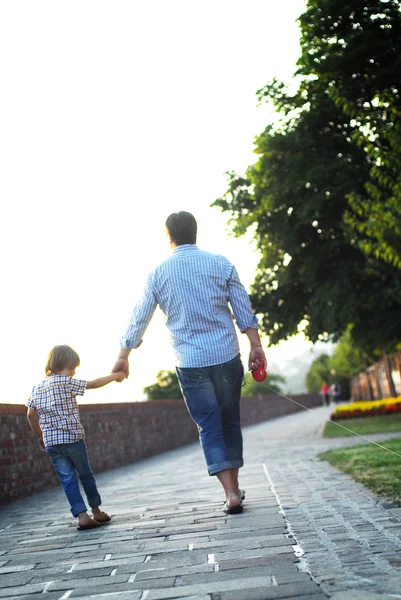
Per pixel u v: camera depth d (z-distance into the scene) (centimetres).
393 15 1060
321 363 7888
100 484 805
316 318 1616
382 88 1066
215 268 439
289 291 1717
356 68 1088
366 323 1667
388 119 854
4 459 684
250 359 443
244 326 445
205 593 253
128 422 1245
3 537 446
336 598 230
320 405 6316
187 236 450
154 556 331
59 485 868
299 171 1431
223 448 436
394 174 923
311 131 1469
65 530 450
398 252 905
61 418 456
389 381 3019
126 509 521
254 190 1577
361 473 609
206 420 435
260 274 1744
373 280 1574
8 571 334
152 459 1288
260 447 1261
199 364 429
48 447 457
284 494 513
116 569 312
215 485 646
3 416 697
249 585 258
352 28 1077
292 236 1545
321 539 331
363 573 261
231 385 436
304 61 1110
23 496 731
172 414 1655
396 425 1547
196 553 326
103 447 1076
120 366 452
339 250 1630
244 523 396
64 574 314
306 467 743
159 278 439
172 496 584
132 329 444
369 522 368
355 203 960
